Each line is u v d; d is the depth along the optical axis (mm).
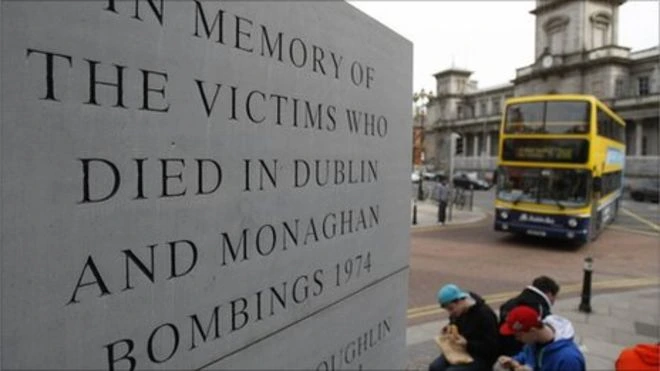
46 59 1530
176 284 1961
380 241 3629
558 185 13258
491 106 61812
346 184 3170
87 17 1639
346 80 3154
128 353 1778
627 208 18797
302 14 2711
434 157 67562
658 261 10703
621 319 6785
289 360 2629
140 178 1815
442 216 19203
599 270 10578
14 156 1456
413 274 10375
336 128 3047
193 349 2041
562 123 13211
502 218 14070
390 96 3758
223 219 2182
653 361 2471
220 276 2170
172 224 1942
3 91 1427
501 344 3891
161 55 1891
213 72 2125
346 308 3184
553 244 14289
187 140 2002
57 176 1562
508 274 10422
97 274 1677
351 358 3252
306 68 2748
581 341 5949
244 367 2314
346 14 3152
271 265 2484
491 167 57000
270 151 2471
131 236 1786
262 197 2420
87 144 1643
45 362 1536
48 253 1540
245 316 2318
